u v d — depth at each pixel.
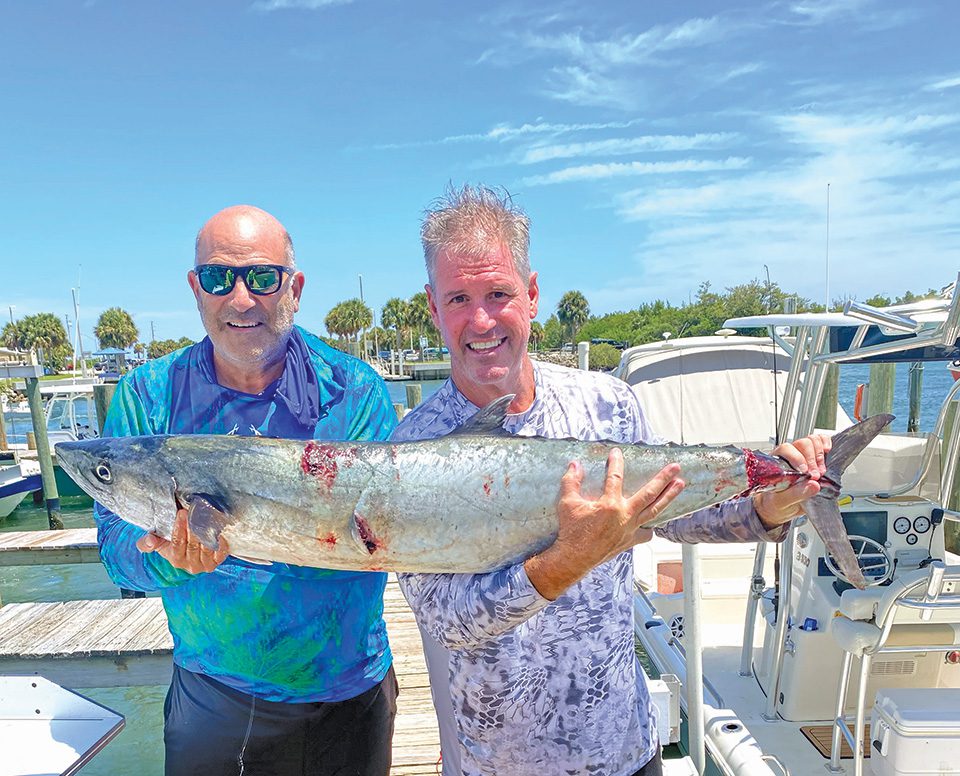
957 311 2.83
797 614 4.16
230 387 2.80
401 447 2.24
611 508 1.68
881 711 3.28
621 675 2.14
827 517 2.26
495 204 2.10
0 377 15.47
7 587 11.34
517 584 1.77
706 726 3.99
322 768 2.81
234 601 2.66
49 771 2.86
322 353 2.94
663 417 7.19
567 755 2.05
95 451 2.56
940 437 3.88
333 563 2.30
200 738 2.73
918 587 3.24
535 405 2.26
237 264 2.57
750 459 2.23
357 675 2.85
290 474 2.30
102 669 6.01
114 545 2.70
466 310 2.04
